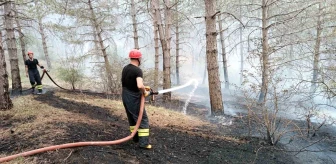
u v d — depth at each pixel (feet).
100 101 28.96
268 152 15.14
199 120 24.70
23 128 13.92
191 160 12.55
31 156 10.19
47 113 17.57
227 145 15.89
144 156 11.76
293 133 19.26
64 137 12.53
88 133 13.66
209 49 25.31
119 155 11.18
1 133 13.39
